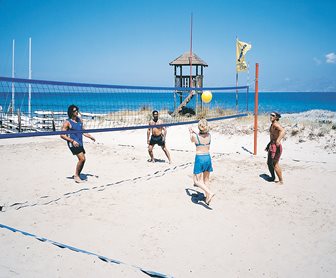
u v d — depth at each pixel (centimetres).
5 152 1055
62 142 1251
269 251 405
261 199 588
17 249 382
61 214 511
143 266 363
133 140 1348
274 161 670
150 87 834
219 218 504
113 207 546
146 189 648
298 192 627
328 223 486
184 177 737
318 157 975
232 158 928
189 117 1723
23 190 650
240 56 1227
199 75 1944
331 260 384
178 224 479
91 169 828
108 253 390
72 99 5262
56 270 341
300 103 5812
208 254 395
